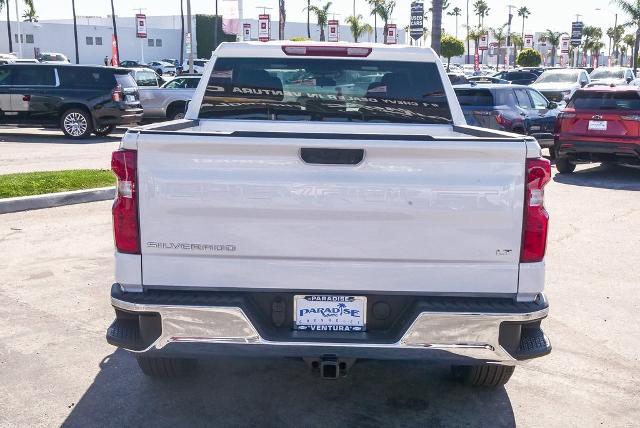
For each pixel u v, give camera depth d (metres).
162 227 3.22
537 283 3.25
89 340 4.93
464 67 72.44
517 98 15.07
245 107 5.00
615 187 12.23
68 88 17.73
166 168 3.18
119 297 3.26
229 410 3.95
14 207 8.93
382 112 5.05
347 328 3.30
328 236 3.20
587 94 12.90
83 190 9.73
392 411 3.96
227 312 3.20
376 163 3.15
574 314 5.65
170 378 4.32
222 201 3.17
